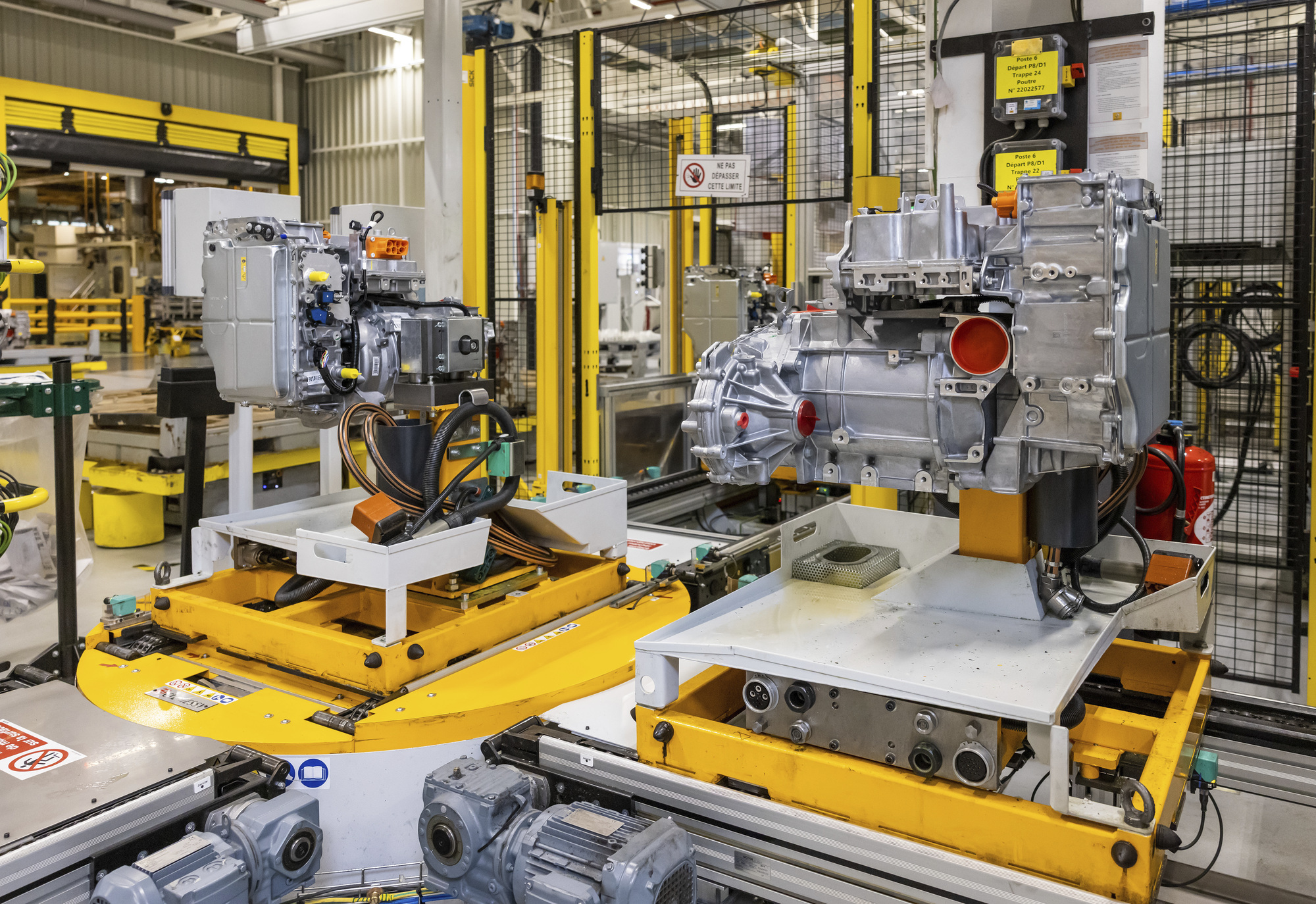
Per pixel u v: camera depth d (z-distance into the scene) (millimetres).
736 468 1888
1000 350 1652
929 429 1777
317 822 1988
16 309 10961
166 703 2334
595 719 2279
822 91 6984
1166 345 1892
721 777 1969
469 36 8156
